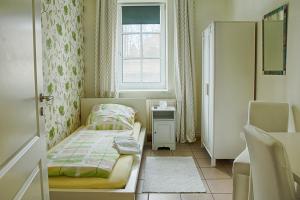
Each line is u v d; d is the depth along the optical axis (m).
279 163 1.27
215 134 3.53
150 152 4.18
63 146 2.95
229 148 3.54
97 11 4.46
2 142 1.03
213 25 3.41
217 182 3.10
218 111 3.49
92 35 4.64
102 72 4.54
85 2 4.60
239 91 3.47
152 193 2.84
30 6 1.39
